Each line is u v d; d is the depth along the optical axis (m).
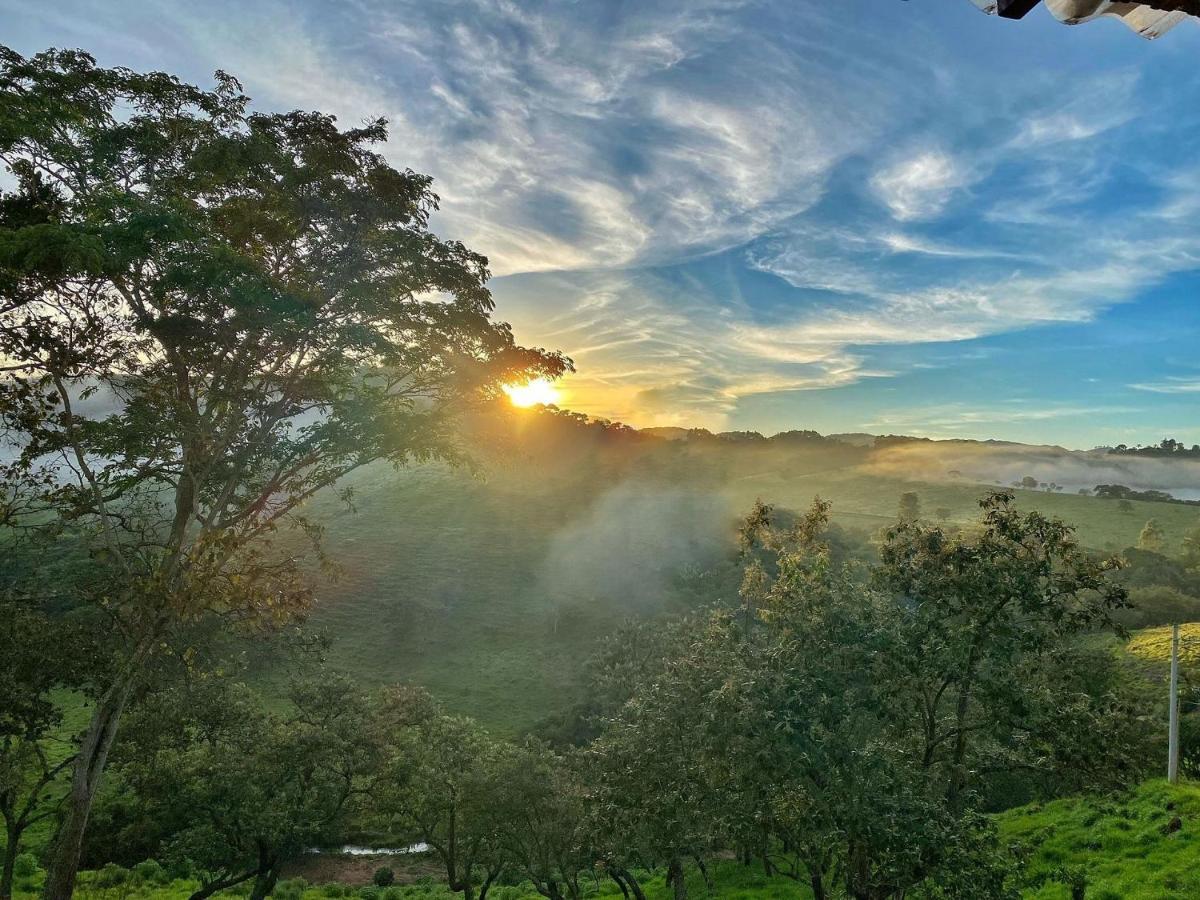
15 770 17.88
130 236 14.12
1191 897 17.00
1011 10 2.21
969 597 15.19
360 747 29.78
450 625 93.12
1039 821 26.42
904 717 15.16
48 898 15.54
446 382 21.00
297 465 20.19
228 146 17.41
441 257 20.02
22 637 18.06
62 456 17.91
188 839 25.52
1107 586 14.91
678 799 15.80
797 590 15.30
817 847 13.84
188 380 18.69
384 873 42.81
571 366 21.50
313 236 19.66
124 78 17.05
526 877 38.56
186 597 15.80
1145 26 2.20
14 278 14.41
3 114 14.07
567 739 65.69
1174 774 27.64
